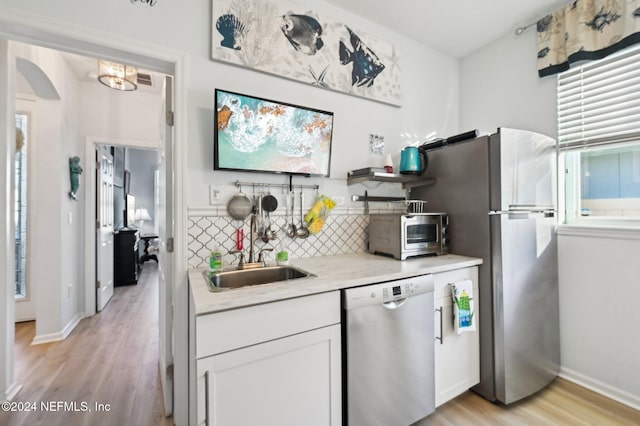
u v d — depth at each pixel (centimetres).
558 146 202
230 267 158
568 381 191
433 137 254
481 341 176
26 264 295
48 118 260
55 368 207
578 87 193
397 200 229
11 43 174
